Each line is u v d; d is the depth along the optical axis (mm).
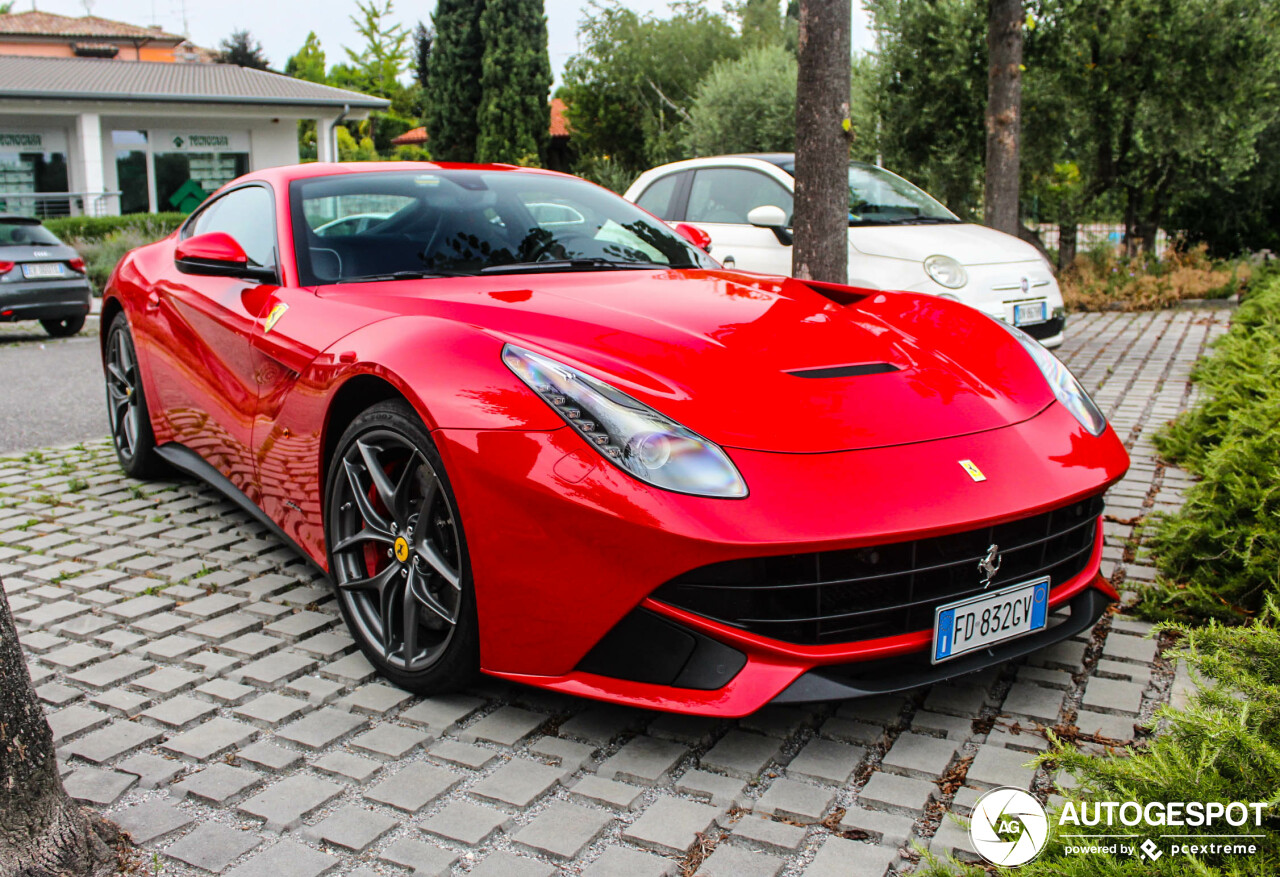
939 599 2059
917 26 11906
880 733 2201
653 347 2328
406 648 2369
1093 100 11727
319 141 24906
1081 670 2479
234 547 3553
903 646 2041
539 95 32781
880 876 1708
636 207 3758
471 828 1861
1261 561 2754
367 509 2498
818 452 2049
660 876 1721
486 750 2146
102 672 2570
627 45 31234
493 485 2078
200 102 22312
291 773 2082
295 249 3090
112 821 1886
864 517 1946
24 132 21359
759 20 34188
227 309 3229
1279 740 1682
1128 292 10758
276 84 25266
